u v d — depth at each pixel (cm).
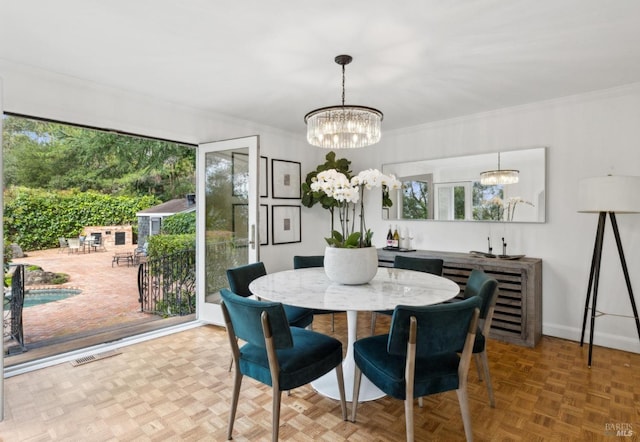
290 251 445
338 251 213
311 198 443
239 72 255
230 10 177
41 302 545
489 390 199
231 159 340
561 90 292
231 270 249
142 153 800
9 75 237
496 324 311
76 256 754
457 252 374
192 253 497
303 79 269
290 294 194
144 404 203
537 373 242
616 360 263
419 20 185
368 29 195
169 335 323
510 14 179
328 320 370
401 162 420
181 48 219
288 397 211
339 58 230
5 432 175
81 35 202
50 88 255
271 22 188
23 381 231
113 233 804
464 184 370
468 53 224
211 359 268
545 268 322
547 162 319
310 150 474
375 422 185
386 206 434
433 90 292
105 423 184
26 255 687
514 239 339
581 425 180
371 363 167
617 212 257
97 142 748
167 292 492
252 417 189
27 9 175
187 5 172
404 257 303
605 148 291
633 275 281
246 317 157
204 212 353
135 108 303
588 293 278
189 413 193
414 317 142
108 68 249
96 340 308
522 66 244
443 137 385
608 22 187
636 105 277
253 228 322
